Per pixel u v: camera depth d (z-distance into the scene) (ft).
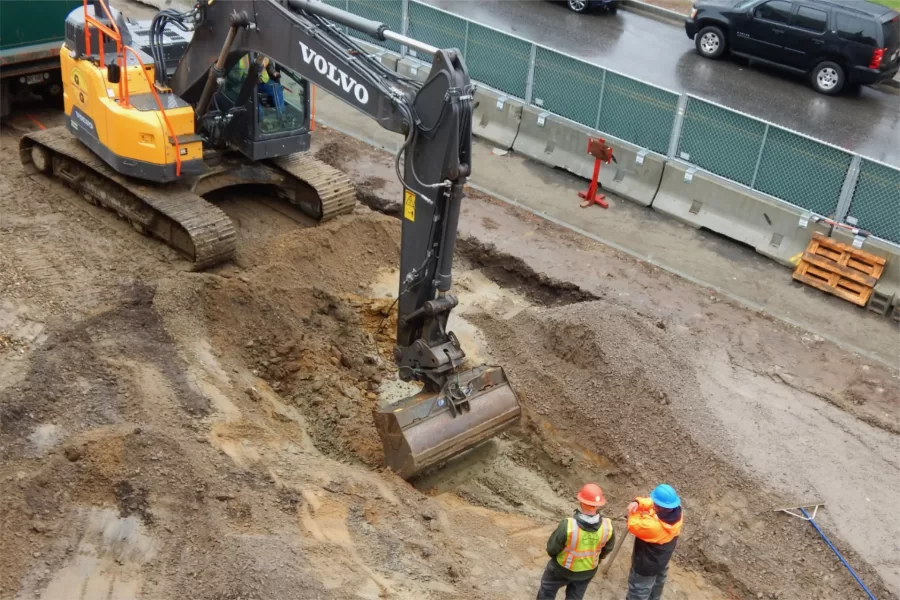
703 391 35.09
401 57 57.67
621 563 27.81
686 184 47.03
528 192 49.39
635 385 34.06
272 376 34.27
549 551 23.32
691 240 46.03
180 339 33.96
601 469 31.99
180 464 27.37
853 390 35.99
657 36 70.85
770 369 36.83
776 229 44.42
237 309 36.04
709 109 45.16
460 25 53.98
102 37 37.60
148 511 26.04
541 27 70.64
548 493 31.50
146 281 36.37
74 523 25.54
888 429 33.96
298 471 28.68
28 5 48.49
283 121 41.47
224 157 42.75
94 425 28.81
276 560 24.31
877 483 31.30
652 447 32.14
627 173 49.16
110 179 39.24
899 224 41.09
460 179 25.50
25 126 51.52
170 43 40.60
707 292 41.86
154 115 36.88
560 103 51.01
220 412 30.60
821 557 28.35
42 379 30.25
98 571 24.25
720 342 38.29
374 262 42.27
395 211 46.42
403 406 28.17
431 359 27.94
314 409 33.01
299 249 40.47
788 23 61.72
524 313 38.55
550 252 43.86
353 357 35.99
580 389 34.32
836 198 42.57
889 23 59.16
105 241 39.47
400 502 28.22
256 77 38.11
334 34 29.40
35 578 23.85
